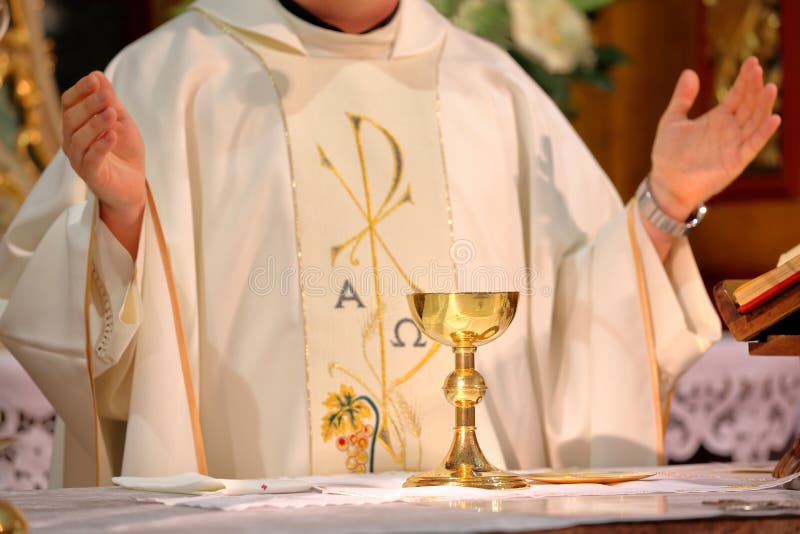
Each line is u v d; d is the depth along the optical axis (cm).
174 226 532
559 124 627
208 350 533
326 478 451
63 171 541
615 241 548
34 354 494
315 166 557
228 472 529
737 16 1421
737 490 385
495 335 405
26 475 805
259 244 543
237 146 555
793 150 1377
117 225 484
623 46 1539
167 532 287
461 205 573
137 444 499
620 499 359
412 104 584
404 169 571
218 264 538
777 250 1419
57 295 494
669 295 536
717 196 1461
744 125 499
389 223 560
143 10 1384
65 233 498
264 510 336
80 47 1356
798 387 981
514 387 559
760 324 408
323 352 537
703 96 1453
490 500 360
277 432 527
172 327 506
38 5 1126
